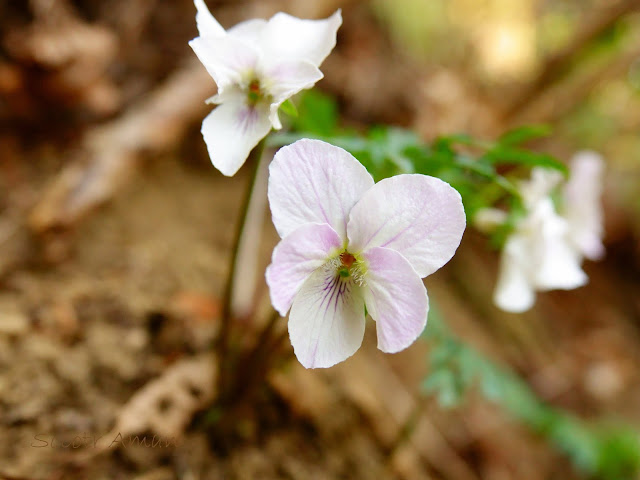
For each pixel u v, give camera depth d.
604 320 0.23
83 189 0.10
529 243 0.08
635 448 0.14
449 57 0.27
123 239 0.12
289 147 0.05
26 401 0.08
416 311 0.05
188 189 0.14
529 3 0.30
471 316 0.17
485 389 0.09
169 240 0.12
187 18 0.15
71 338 0.09
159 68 0.14
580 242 0.09
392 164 0.07
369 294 0.06
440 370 0.09
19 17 0.11
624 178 0.27
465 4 0.28
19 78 0.11
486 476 0.13
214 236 0.13
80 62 0.12
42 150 0.12
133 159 0.11
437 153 0.07
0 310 0.09
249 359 0.08
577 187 0.09
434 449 0.12
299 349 0.06
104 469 0.07
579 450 0.12
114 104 0.13
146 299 0.10
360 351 0.13
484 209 0.09
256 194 0.12
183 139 0.15
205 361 0.09
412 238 0.05
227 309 0.08
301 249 0.05
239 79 0.06
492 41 0.29
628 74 0.29
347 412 0.10
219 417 0.08
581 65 0.24
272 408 0.09
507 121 0.24
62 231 0.10
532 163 0.07
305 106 0.09
